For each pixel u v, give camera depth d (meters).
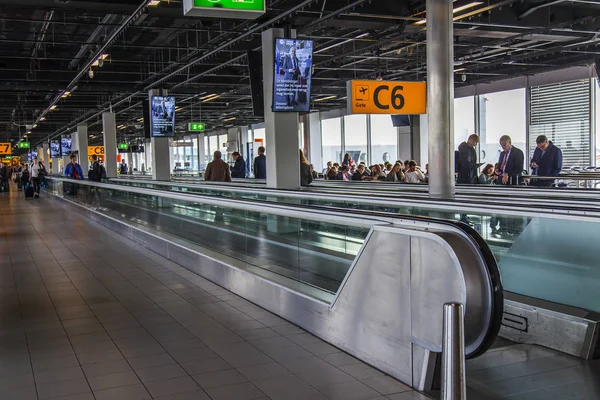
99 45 15.39
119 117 36.81
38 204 21.81
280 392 3.71
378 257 4.11
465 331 3.39
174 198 9.01
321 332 4.85
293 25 12.85
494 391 3.58
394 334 3.94
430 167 8.62
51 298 6.58
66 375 4.12
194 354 4.52
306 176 12.23
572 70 19.58
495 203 5.31
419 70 19.44
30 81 19.94
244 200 6.47
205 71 18.62
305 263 5.25
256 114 13.27
